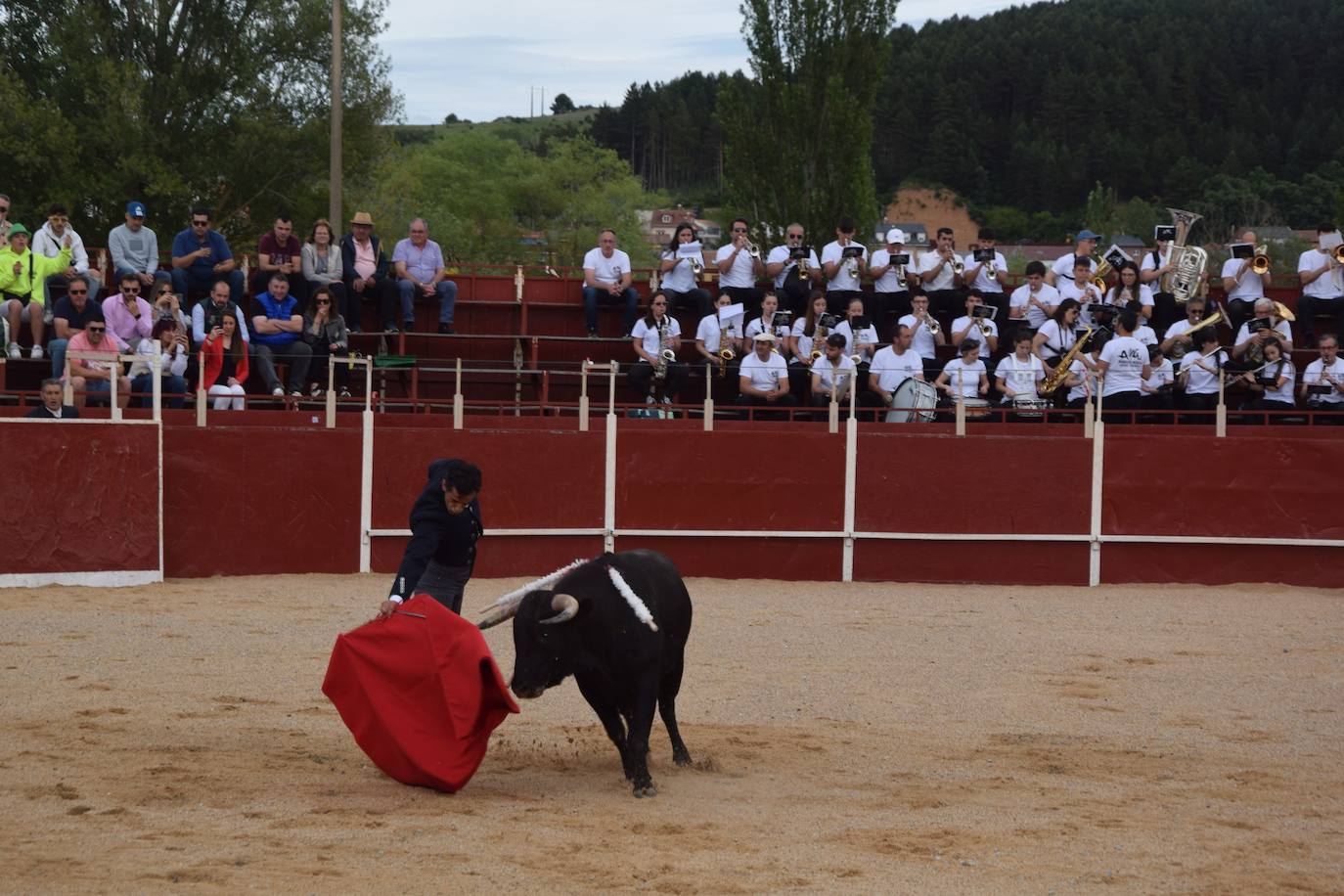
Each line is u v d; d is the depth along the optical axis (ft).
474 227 207.10
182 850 17.94
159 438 45.01
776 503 51.31
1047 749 25.95
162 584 44.57
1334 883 18.34
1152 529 52.16
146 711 26.50
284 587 44.52
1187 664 35.04
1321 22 390.01
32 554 43.09
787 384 54.70
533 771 23.68
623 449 50.57
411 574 22.90
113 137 91.25
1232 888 18.01
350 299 57.57
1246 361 57.41
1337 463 52.06
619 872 17.66
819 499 51.47
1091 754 25.64
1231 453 52.11
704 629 38.91
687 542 51.01
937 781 23.38
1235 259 61.87
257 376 53.42
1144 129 380.58
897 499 51.70
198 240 55.11
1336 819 21.56
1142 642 38.29
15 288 52.65
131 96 90.74
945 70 410.72
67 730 24.62
